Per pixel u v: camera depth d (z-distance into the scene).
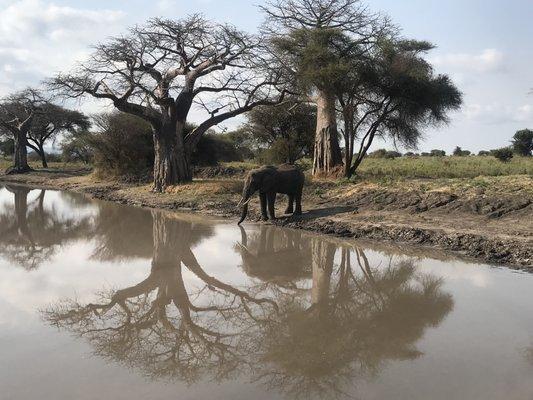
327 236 14.05
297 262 11.17
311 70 22.58
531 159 33.94
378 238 13.47
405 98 24.30
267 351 6.25
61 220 17.78
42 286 9.15
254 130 36.91
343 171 24.86
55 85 23.61
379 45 23.64
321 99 25.56
